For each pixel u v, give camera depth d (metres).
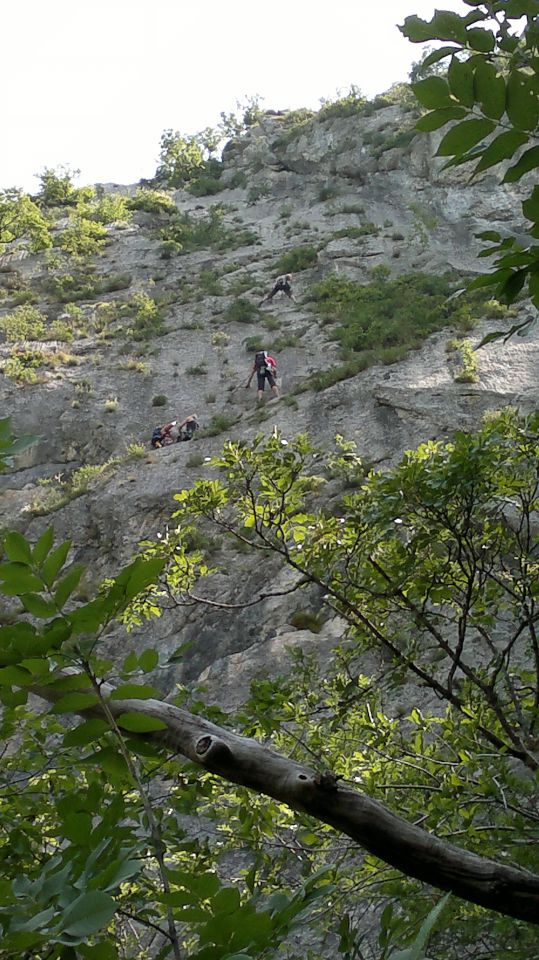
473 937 7.07
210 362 40.62
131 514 29.39
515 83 2.24
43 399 38.38
